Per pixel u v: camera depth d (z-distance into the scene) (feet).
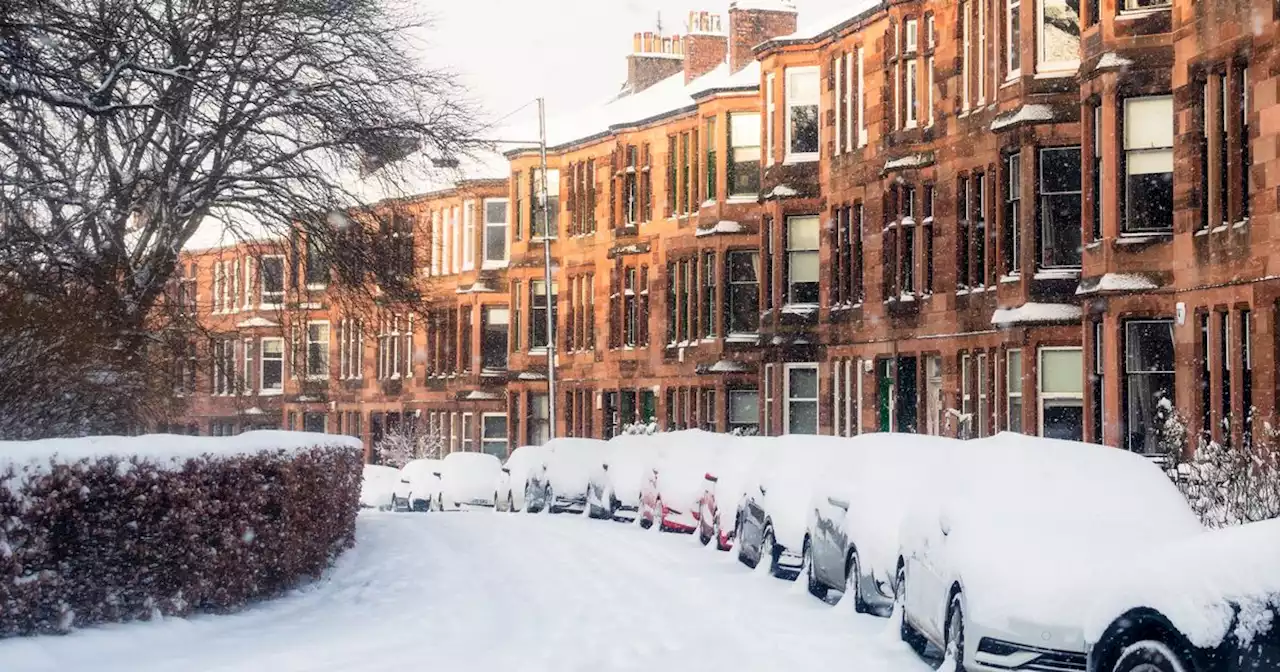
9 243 61.16
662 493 92.17
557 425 182.09
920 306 111.65
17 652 37.65
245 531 52.31
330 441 69.05
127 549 44.52
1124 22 84.48
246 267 158.20
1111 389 84.12
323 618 52.19
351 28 84.99
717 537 78.79
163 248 78.64
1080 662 34.91
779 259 132.67
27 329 56.90
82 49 62.49
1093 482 41.24
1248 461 66.13
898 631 46.06
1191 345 79.92
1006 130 96.63
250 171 83.20
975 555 37.55
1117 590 31.76
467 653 43.68
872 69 119.85
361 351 221.25
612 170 171.01
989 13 101.30
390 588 61.31
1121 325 84.07
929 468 51.80
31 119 63.16
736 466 79.82
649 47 196.03
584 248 177.37
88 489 42.55
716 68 170.09
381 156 86.38
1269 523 30.27
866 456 55.01
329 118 82.12
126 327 72.28
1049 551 36.94
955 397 106.01
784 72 132.77
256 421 226.17
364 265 88.53
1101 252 84.94
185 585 47.57
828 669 40.83
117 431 62.39
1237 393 75.82
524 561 72.69
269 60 81.30
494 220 198.90
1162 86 83.30
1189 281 80.38
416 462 150.20
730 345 149.38
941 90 108.17
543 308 186.91
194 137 75.51
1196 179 80.12
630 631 48.47
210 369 83.61
